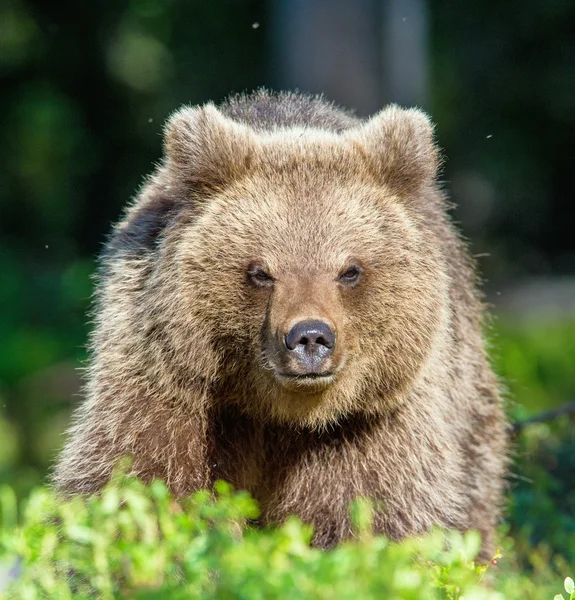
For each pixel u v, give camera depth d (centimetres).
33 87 4434
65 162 4403
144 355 1138
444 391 1198
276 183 1124
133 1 4441
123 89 4500
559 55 4419
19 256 4156
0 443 2786
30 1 4422
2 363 3216
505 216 4475
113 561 832
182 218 1139
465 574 809
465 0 4372
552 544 1475
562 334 3203
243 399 1138
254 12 4438
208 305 1107
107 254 1252
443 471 1178
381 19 3316
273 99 1347
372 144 1159
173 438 1131
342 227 1101
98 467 1136
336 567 687
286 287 1073
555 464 1630
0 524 1602
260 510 1211
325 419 1122
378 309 1110
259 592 683
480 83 4422
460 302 1322
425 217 1182
